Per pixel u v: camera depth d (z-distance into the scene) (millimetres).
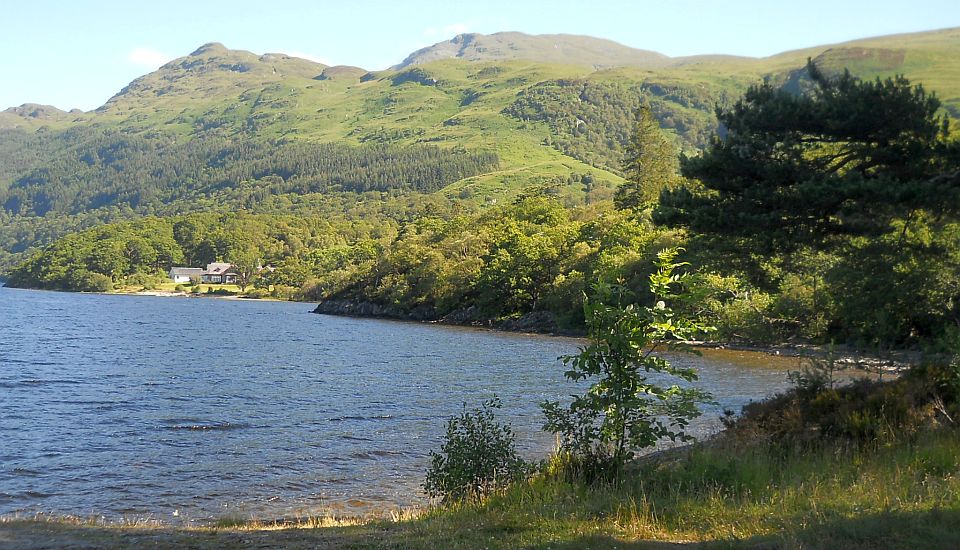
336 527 9992
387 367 40469
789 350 47375
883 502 8227
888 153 12625
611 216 87812
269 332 69500
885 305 18531
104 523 11289
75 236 194750
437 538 8312
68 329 69438
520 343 58969
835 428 12570
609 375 10758
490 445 11695
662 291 11000
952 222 13047
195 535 9289
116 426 23125
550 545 7625
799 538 7059
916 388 13180
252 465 17938
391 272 105812
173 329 71562
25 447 19969
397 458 18688
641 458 13930
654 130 104750
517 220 110500
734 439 13523
